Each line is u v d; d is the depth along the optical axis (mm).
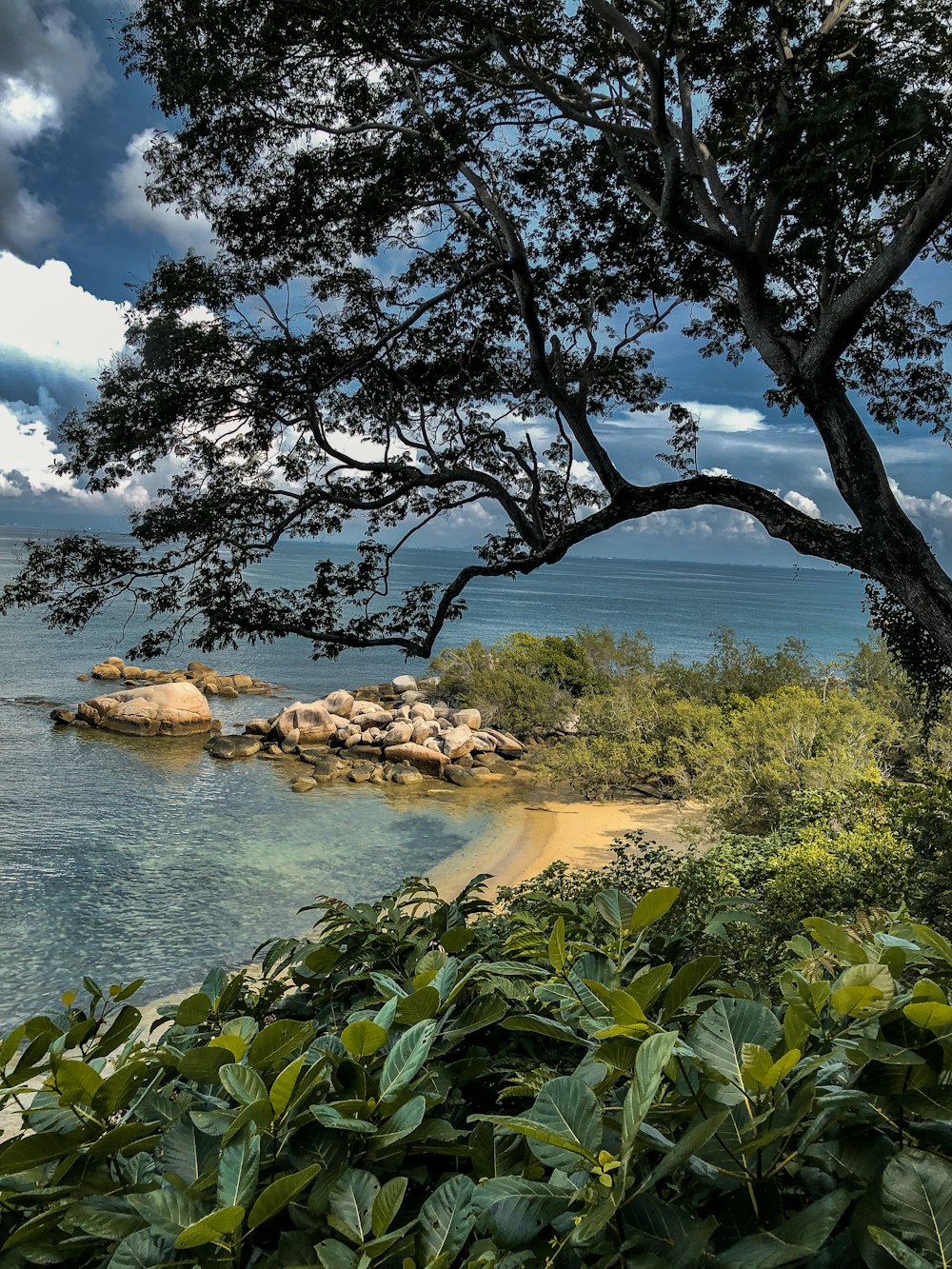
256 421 12234
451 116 11141
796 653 34656
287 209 12086
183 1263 1175
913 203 9906
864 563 9836
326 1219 1277
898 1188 1047
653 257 13938
